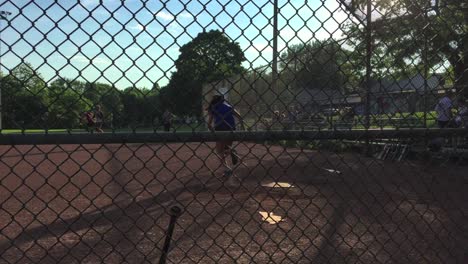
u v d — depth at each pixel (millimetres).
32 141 2400
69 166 11336
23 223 5660
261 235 5281
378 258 4562
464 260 4457
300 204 6793
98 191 7938
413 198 7039
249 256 4223
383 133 3117
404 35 3285
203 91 2697
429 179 7871
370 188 7434
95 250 4711
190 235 5273
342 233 5383
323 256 4410
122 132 2555
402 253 4699
